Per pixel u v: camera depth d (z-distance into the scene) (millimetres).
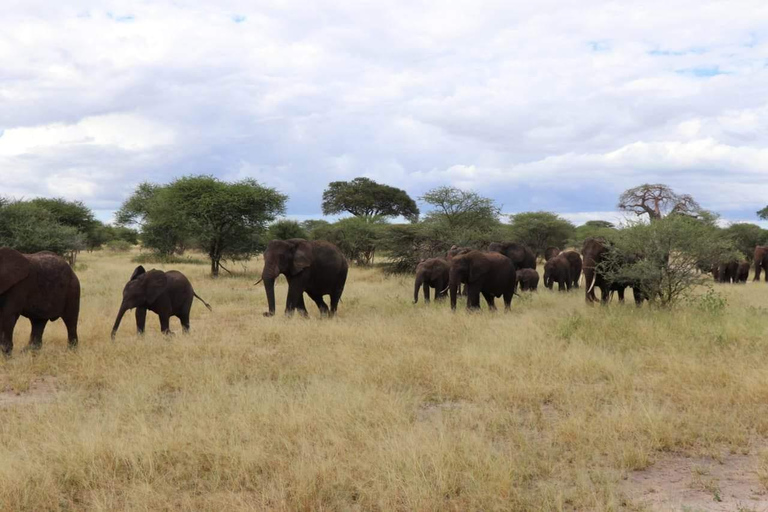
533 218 45656
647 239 15062
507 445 5887
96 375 8719
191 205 28781
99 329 12266
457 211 30844
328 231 39812
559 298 18422
